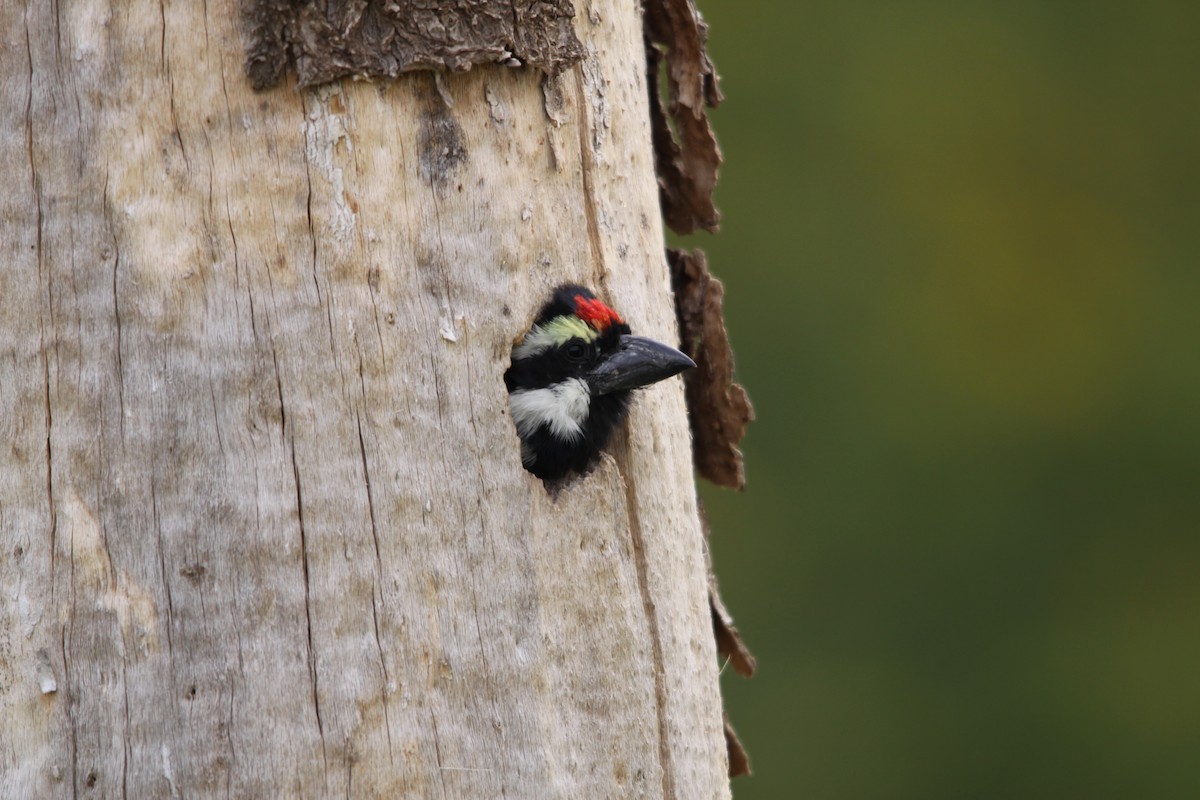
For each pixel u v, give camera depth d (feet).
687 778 35.55
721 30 89.25
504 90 33.60
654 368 35.53
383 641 31.14
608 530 34.71
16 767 30.22
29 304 30.76
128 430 30.68
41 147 30.76
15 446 30.68
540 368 35.68
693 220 44.01
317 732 30.53
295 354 31.22
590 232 35.76
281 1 30.96
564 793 32.65
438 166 32.63
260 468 30.89
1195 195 87.10
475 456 32.48
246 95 31.17
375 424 31.60
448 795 31.27
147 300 30.76
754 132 88.69
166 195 30.89
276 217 31.32
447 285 32.58
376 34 31.60
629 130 37.17
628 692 34.32
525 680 32.37
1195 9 90.12
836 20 89.97
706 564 43.55
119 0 30.76
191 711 30.22
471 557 32.17
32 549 30.55
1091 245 88.33
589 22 35.96
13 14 30.68
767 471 85.56
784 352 86.48
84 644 30.32
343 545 31.14
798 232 87.45
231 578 30.58
